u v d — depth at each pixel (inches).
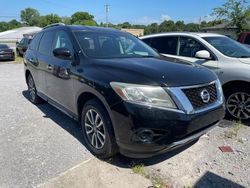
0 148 156.8
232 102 201.5
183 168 136.9
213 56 208.2
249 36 454.3
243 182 126.5
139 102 119.1
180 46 234.1
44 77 203.6
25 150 154.5
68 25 189.3
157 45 249.6
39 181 125.4
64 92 172.2
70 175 129.6
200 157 147.3
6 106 241.0
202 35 228.7
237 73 192.9
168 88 120.6
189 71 136.9
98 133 142.6
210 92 136.3
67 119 203.8
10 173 132.0
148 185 122.3
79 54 158.7
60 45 183.8
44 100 227.3
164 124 118.3
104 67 140.2
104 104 130.1
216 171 134.6
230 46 219.3
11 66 637.9
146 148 121.1
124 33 197.6
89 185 122.1
